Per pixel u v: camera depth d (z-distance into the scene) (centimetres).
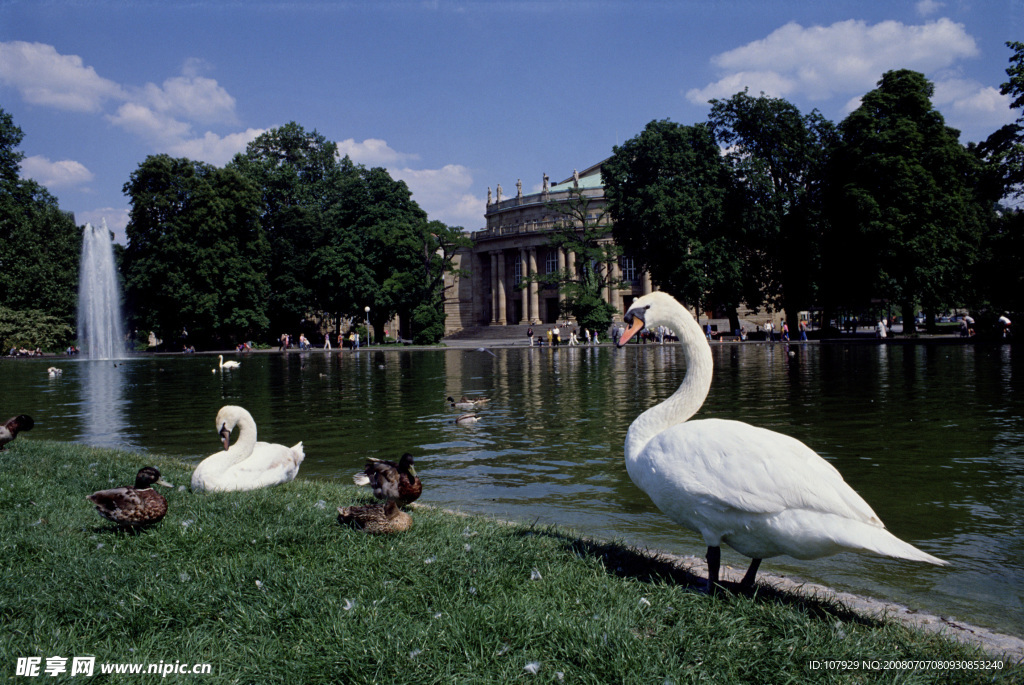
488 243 9100
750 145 5412
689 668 335
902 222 4441
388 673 336
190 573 462
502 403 1784
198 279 6331
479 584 434
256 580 435
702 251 5184
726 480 405
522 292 8606
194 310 6250
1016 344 3728
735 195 5322
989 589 520
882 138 4534
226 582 442
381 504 567
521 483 888
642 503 784
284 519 595
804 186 5434
